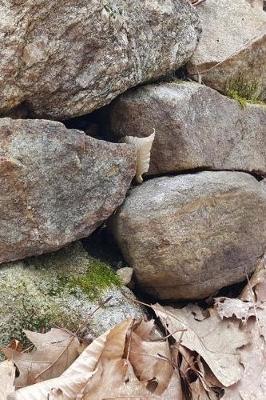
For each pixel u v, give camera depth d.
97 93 0.99
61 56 0.94
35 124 0.91
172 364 0.93
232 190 1.06
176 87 1.09
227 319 1.03
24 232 0.93
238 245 1.07
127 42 1.00
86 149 0.96
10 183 0.89
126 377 0.88
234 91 1.20
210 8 1.23
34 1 0.89
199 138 1.08
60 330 0.92
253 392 0.95
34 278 0.95
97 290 0.98
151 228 1.00
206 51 1.18
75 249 1.03
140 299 1.06
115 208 1.01
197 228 1.02
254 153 1.19
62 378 0.85
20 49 0.90
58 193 0.94
